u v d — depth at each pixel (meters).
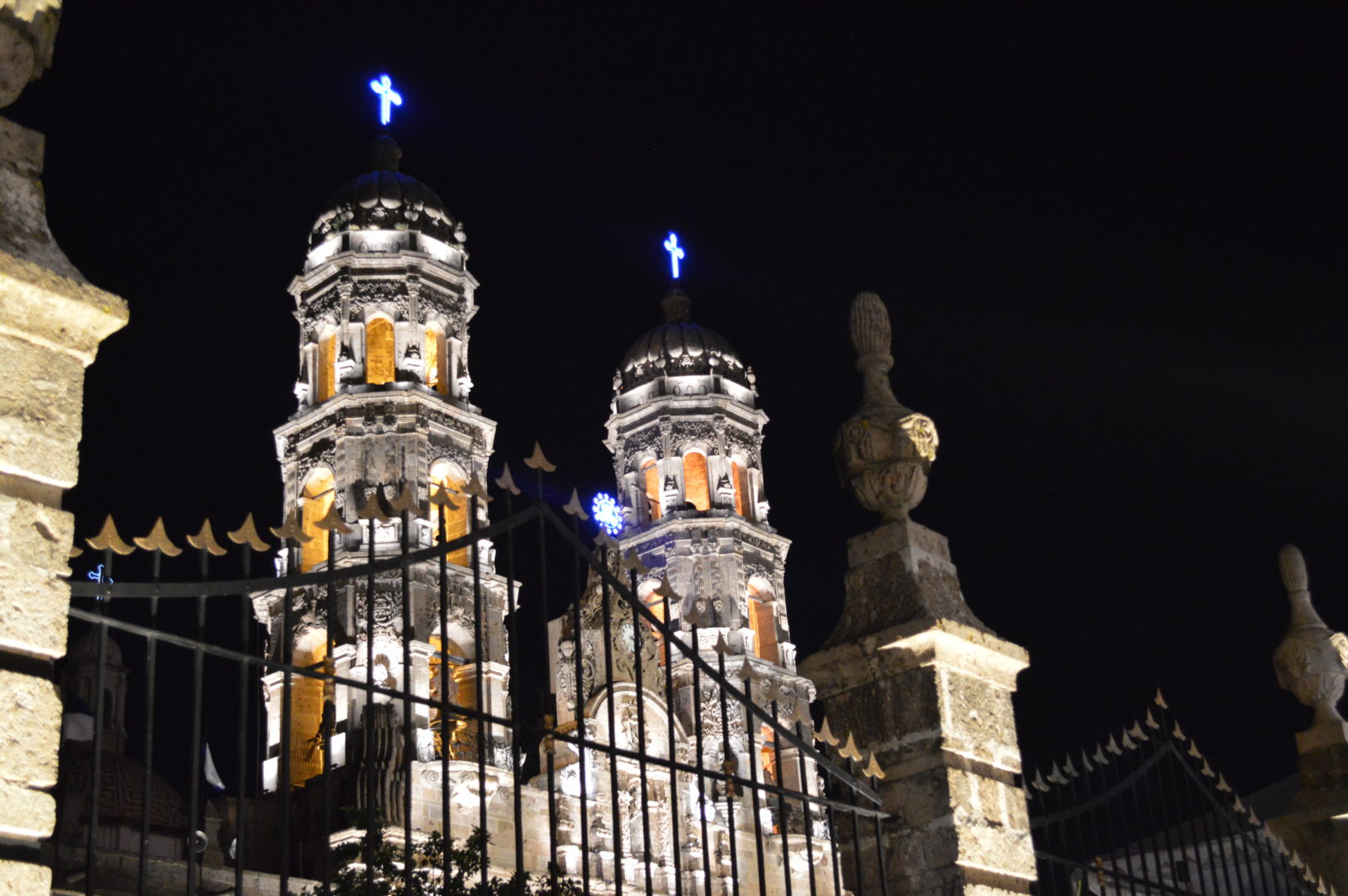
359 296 50.69
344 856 30.70
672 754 11.44
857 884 12.50
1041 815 14.51
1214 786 18.25
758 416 62.28
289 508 48.56
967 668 14.01
